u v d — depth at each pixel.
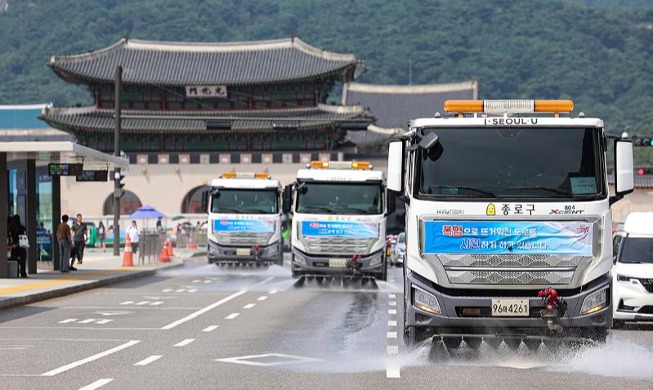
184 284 80.31
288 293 70.12
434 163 35.28
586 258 34.72
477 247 34.81
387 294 69.31
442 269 34.84
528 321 34.56
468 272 34.78
